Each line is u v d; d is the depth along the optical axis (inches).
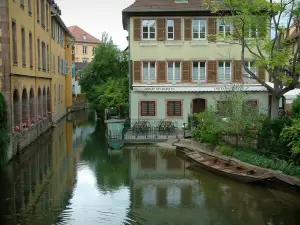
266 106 1198.9
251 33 792.3
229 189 614.2
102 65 1672.0
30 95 1081.4
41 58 1215.6
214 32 1196.5
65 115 1966.0
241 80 1186.0
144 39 1202.6
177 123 1214.3
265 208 524.1
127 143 1021.8
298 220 480.1
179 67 1214.9
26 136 965.8
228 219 484.4
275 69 746.8
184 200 559.5
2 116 714.8
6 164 738.2
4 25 819.4
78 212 505.0
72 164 783.1
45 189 605.9
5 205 530.6
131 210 515.8
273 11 717.9
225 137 823.1
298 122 586.2
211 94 1205.1
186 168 759.7
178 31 1203.2
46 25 1328.7
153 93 1206.9
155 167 766.5
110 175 702.5
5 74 821.2
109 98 1402.6
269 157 690.2
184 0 1223.5
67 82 2091.5
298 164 600.1
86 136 1181.7
